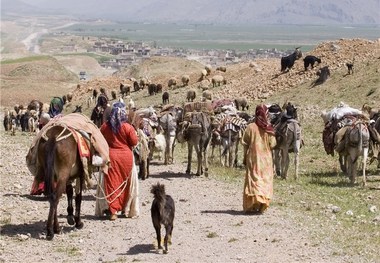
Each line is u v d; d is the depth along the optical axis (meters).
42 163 14.61
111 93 65.75
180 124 24.70
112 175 16.39
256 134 17.39
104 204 16.45
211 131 23.92
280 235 14.95
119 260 12.92
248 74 58.84
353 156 22.25
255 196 17.11
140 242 14.29
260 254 13.42
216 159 28.67
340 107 24.62
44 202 18.41
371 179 24.06
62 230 15.20
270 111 25.47
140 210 17.62
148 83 67.62
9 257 12.99
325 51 53.97
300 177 24.36
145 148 22.38
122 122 16.45
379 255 13.38
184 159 29.02
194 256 13.25
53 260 12.89
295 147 23.41
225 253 13.48
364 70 47.59
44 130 14.62
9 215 16.56
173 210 13.55
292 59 54.19
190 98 53.38
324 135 24.64
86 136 14.80
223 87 56.81
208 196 19.89
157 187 13.43
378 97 42.16
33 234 14.78
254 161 17.34
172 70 99.44
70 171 14.48
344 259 13.08
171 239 14.34
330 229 15.62
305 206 18.52
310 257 13.20
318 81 48.72
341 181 23.41
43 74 126.31
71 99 71.62
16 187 20.45
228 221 16.38
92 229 15.38
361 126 21.97
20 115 53.00
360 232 15.39
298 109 44.19
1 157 27.53
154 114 25.98
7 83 110.50
